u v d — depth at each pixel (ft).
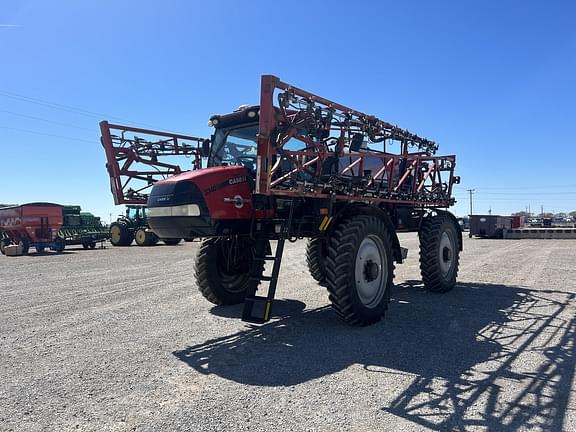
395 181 24.85
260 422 10.04
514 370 13.16
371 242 19.67
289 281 31.24
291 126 17.02
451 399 11.20
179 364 14.06
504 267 38.40
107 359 14.61
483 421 10.03
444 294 25.76
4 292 28.09
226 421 10.11
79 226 86.02
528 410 10.55
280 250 17.35
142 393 11.78
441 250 26.84
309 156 18.56
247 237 21.25
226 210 17.54
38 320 20.13
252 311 16.56
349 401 11.12
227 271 22.48
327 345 15.81
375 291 19.71
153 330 18.16
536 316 19.89
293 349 15.42
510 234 103.45
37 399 11.46
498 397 11.28
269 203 18.56
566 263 40.91
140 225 81.87
